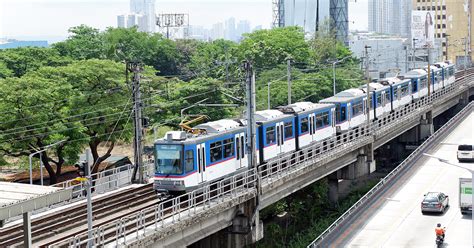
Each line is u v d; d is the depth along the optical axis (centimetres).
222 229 4550
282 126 5612
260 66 11350
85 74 6788
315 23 18412
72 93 6506
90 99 6694
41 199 3012
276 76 10450
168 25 14138
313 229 6100
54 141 6166
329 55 13525
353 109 7188
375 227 5184
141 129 5153
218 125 4788
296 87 9925
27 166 6694
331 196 6850
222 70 10638
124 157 7794
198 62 12169
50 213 4072
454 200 5881
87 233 3272
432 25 15362
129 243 3306
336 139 6581
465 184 5406
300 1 18950
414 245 4719
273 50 11556
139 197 4616
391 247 4684
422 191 6222
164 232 3612
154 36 12825
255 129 4828
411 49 15538
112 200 4528
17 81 6216
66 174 7344
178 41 13462
